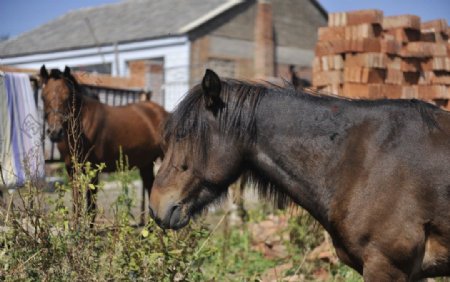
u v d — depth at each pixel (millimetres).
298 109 3373
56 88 6875
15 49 25453
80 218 3980
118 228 4078
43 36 26312
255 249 6855
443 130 3193
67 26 26641
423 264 3195
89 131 7289
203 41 21031
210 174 3340
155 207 3375
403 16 6738
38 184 4199
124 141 7848
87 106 7344
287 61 24984
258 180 3531
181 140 3357
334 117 3332
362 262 3227
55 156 10352
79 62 23094
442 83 6875
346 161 3248
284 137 3350
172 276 4062
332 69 6762
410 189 3113
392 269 3133
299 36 25609
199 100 3361
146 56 21312
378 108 3312
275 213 7812
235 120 3336
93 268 3859
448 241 3113
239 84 3439
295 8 25406
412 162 3139
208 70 3254
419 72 6836
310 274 5809
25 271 3701
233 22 22234
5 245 3855
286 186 3396
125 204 4336
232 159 3348
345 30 6672
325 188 3291
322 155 3295
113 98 10344
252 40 23062
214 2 22766
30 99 6887
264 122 3365
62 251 3803
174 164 3373
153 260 3898
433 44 6777
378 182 3158
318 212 3359
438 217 3100
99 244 4008
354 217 3189
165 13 23125
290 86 3572
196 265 4719
